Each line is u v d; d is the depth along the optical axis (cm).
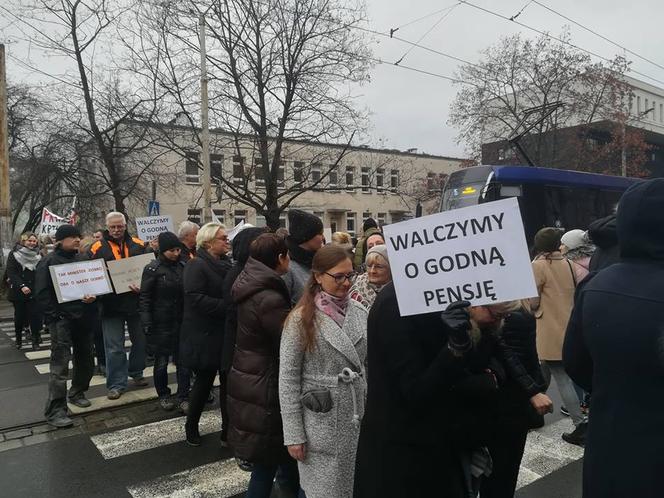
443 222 201
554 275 467
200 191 2988
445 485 207
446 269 200
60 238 532
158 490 388
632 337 166
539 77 2583
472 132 2784
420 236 205
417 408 204
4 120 1448
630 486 162
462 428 216
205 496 379
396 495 204
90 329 560
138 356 652
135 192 2255
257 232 390
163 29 1645
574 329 204
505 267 192
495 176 1231
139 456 451
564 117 2734
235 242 395
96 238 862
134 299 618
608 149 2695
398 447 205
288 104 1752
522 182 1270
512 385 263
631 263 180
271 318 289
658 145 4366
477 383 216
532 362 280
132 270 606
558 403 564
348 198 3894
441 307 202
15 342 1069
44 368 809
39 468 429
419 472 204
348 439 254
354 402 254
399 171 3050
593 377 183
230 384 302
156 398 609
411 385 196
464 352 187
